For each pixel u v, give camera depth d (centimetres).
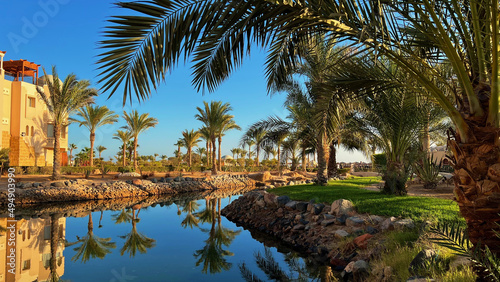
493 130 305
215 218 1314
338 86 495
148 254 763
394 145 1038
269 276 608
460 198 329
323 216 898
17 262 688
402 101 915
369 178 2098
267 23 356
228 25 342
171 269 645
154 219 1261
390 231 637
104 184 2042
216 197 2053
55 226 1102
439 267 396
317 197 1066
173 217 1315
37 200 1658
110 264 676
